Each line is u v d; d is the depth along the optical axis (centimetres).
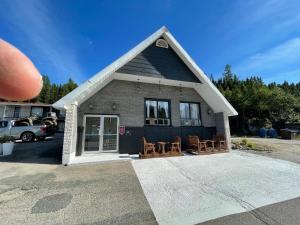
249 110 2967
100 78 797
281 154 991
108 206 388
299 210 368
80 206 388
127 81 1021
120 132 965
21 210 369
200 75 1033
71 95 749
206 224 324
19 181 536
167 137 1051
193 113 1163
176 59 1039
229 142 1085
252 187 493
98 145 938
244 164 746
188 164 753
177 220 337
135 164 757
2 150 912
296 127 2425
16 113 2352
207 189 483
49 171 647
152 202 409
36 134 1432
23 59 83
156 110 1063
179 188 491
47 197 430
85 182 533
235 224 323
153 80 1016
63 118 2391
